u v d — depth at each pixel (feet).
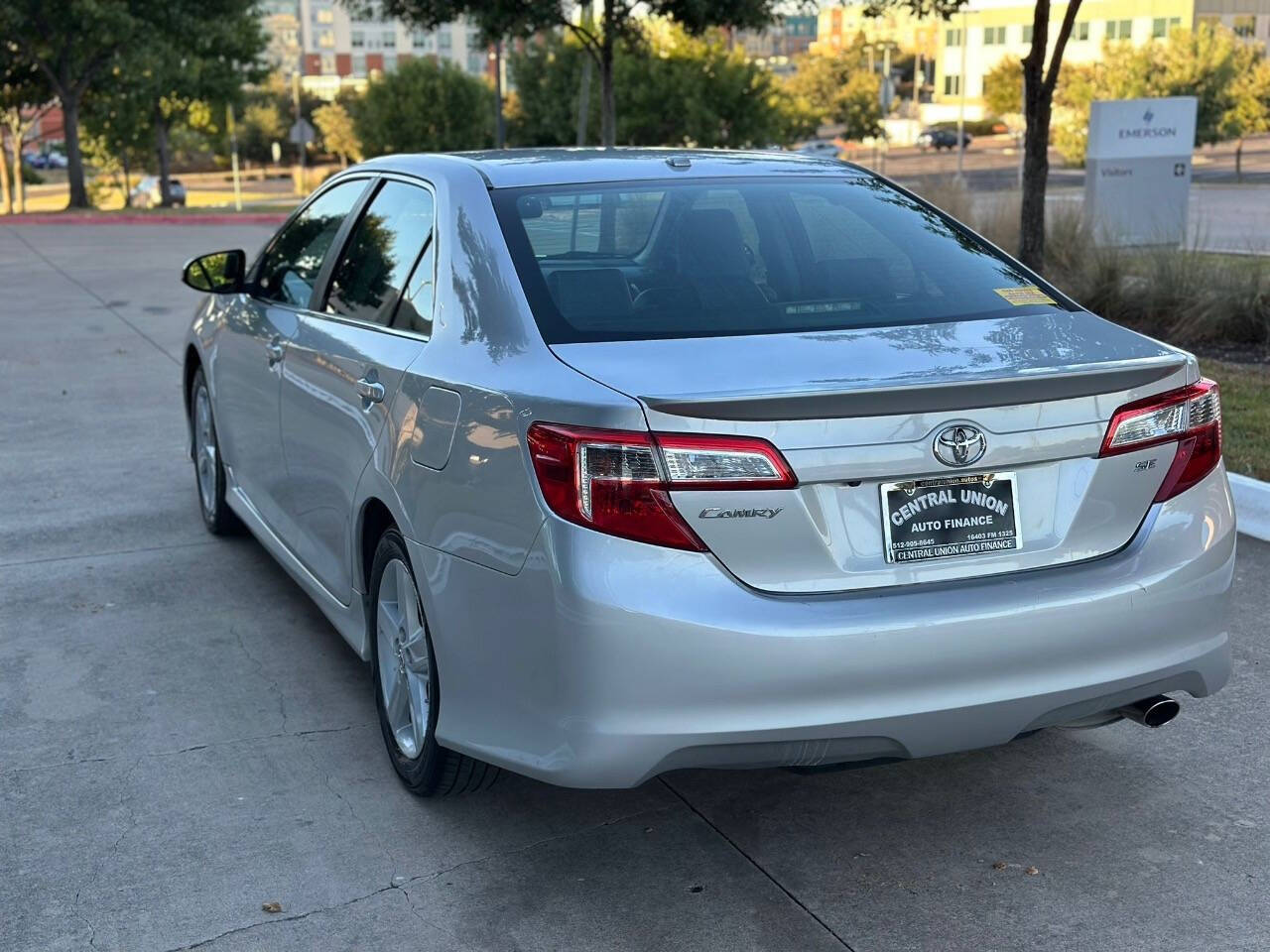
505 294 10.88
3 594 17.40
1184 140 51.37
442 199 12.36
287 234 16.65
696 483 8.96
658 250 11.46
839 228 12.22
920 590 9.39
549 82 129.80
